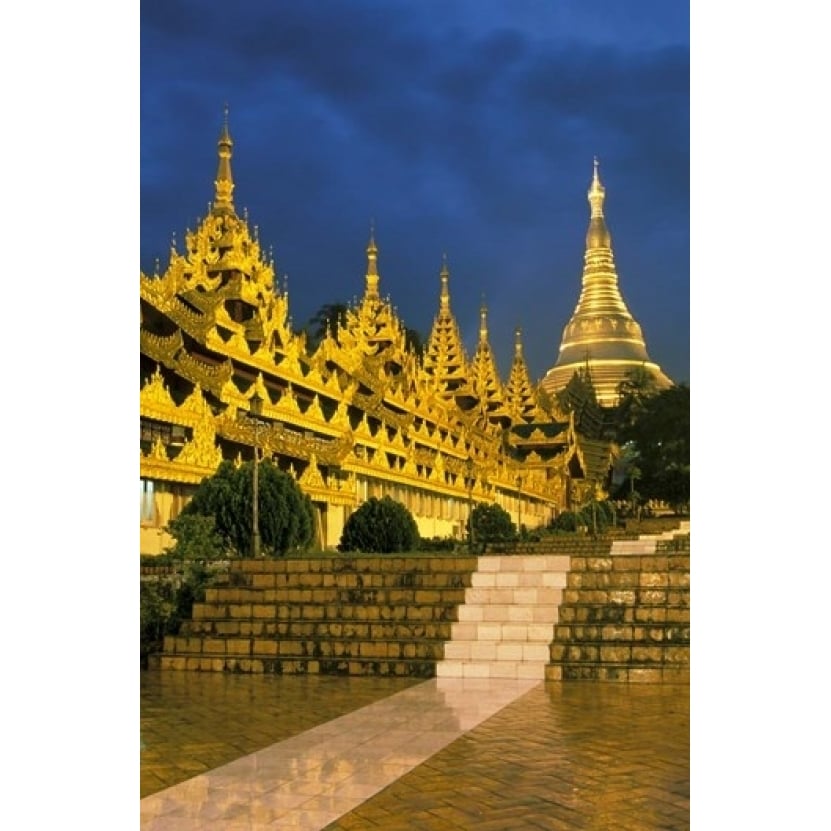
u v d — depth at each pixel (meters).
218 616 13.45
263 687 10.97
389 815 5.71
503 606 12.70
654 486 44.06
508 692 10.42
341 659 12.17
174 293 27.30
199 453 24.70
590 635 12.05
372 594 13.42
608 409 47.62
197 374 26.31
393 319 45.81
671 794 6.09
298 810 5.87
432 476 43.44
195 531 15.84
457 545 33.16
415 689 10.71
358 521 25.61
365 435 37.72
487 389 53.78
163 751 7.54
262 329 32.28
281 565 14.22
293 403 32.09
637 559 13.04
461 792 6.20
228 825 5.61
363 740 7.86
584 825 5.47
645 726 8.33
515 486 51.50
